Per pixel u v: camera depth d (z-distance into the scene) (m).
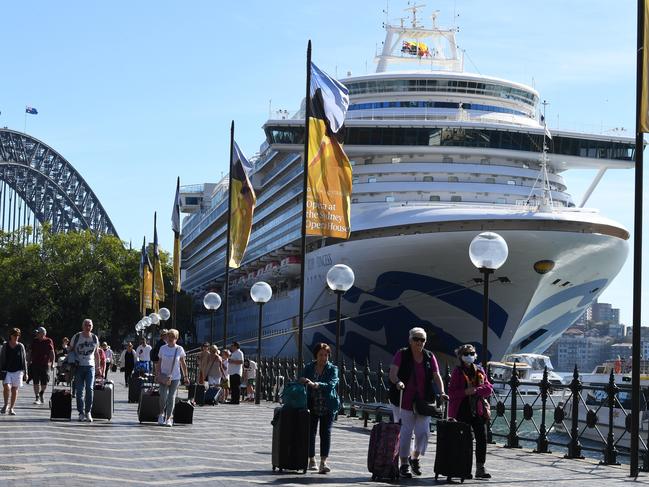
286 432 16.94
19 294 116.50
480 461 17.34
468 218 48.06
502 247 20.59
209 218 99.56
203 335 119.75
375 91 58.66
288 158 64.62
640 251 19.06
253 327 83.00
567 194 57.56
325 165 26.05
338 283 30.52
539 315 52.50
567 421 38.81
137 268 117.38
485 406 17.39
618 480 17.83
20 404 32.06
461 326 51.75
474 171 54.28
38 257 119.94
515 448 24.14
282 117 57.34
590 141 55.91
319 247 59.59
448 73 58.19
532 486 16.45
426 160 54.75
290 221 65.06
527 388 53.16
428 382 16.78
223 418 30.09
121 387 51.84
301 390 17.02
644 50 19.33
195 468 16.80
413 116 57.28
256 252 74.44
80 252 120.50
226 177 102.25
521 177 54.94
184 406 26.78
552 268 48.59
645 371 55.09
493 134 54.03
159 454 18.70
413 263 50.00
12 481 14.11
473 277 49.34
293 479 15.98
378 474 16.23
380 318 54.31
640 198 19.17
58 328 118.69
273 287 75.38
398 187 54.06
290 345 69.44
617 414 35.47
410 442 16.81
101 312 115.44
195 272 112.06
